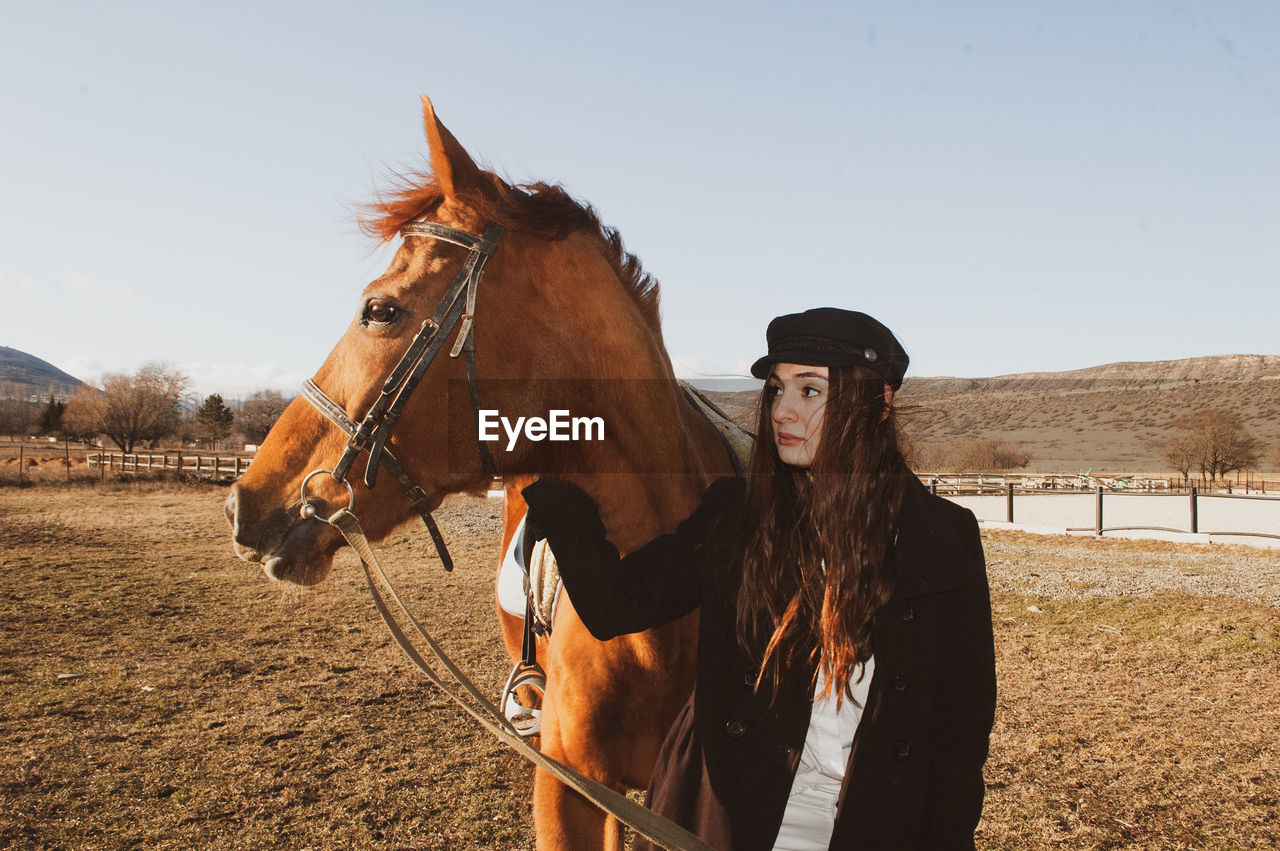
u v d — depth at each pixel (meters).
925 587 1.18
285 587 1.59
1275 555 10.97
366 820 3.12
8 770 3.49
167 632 6.06
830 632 1.15
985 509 18.78
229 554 10.23
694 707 1.30
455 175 1.51
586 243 1.62
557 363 1.51
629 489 1.58
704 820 1.25
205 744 3.85
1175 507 19.84
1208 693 4.83
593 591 1.27
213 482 23.08
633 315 1.63
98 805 3.20
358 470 1.45
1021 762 3.80
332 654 5.51
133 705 4.37
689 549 1.37
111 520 14.09
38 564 9.09
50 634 5.88
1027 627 6.50
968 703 1.21
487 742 3.93
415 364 1.44
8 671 4.93
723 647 1.29
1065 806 3.35
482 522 13.70
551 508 1.31
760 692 1.25
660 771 1.37
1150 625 6.52
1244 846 3.03
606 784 1.70
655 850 1.26
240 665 5.20
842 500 1.16
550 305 1.52
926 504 1.27
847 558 1.14
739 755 1.25
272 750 3.79
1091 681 5.07
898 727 1.18
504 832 3.04
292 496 1.47
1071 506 19.94
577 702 1.66
